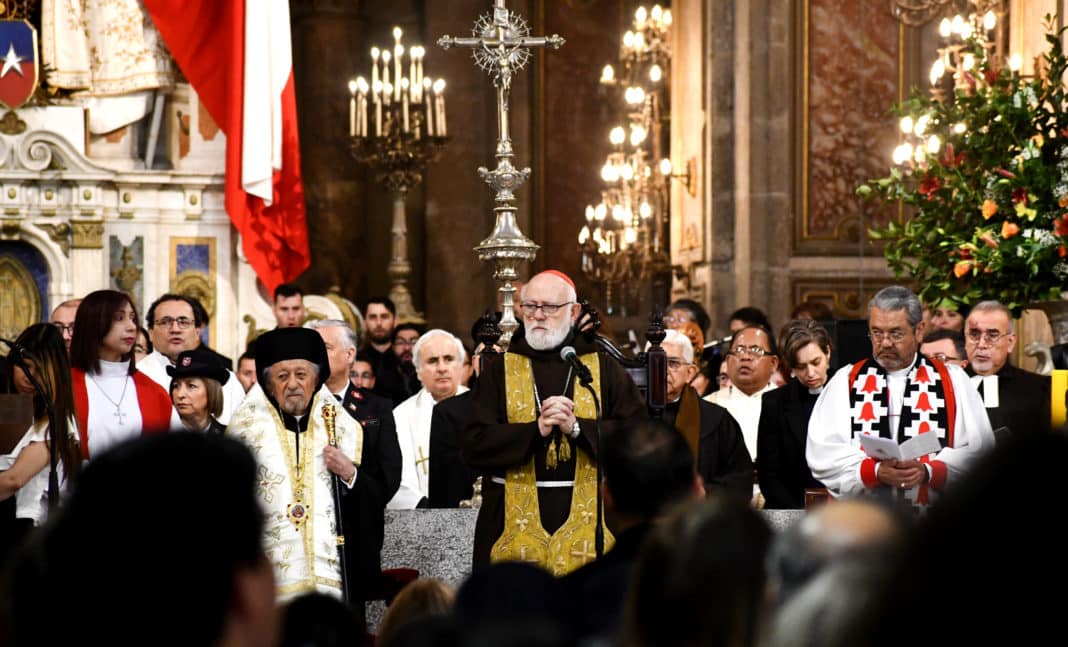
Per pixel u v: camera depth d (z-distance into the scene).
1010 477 2.83
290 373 13.27
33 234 27.12
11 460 13.82
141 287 27.80
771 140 32.72
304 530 13.01
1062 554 2.76
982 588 2.78
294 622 6.50
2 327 27.22
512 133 41.94
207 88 27.86
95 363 14.34
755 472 18.06
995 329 17.17
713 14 34.16
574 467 12.98
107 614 3.79
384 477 14.73
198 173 28.00
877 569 3.04
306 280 42.53
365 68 42.97
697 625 4.75
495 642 3.85
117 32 27.72
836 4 32.75
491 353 15.09
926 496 13.35
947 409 14.20
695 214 35.59
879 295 14.53
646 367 14.70
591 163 42.34
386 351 27.56
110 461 3.97
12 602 3.90
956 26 23.83
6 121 27.00
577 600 6.88
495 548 12.95
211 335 28.09
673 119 37.84
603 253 35.56
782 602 4.65
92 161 27.20
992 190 18.45
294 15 42.97
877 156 32.84
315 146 42.50
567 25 42.28
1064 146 18.34
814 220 32.88
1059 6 25.08
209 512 3.90
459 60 41.91
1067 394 13.27
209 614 3.86
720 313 33.88
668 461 7.79
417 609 7.77
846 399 14.47
